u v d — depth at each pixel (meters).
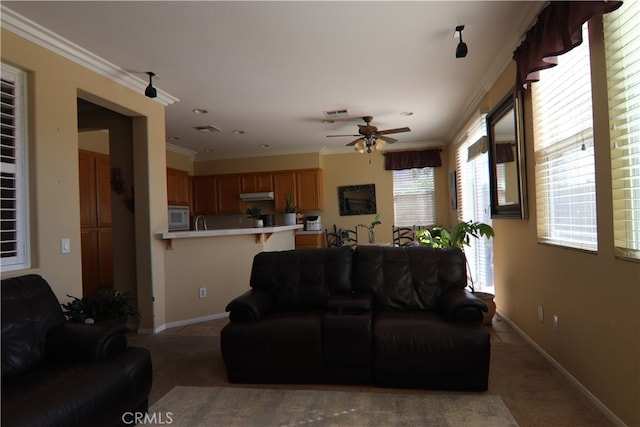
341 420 2.05
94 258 5.21
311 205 7.16
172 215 6.61
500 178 3.59
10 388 1.68
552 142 2.60
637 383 1.72
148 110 3.84
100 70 3.17
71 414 1.59
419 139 6.77
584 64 2.17
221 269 4.38
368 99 4.34
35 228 2.61
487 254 4.56
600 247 1.99
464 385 2.32
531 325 3.03
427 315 2.64
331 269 3.07
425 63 3.35
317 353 2.46
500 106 3.40
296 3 2.36
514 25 2.71
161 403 2.30
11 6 2.32
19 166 2.55
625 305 1.80
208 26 2.62
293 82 3.74
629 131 1.76
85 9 2.37
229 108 4.55
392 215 7.11
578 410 2.06
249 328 2.56
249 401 2.30
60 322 2.22
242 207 7.55
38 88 2.63
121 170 3.97
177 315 4.08
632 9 1.67
